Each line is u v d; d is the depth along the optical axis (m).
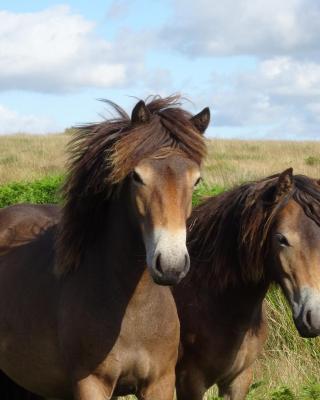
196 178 3.78
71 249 4.26
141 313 4.09
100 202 4.22
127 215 4.00
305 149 32.53
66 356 4.19
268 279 4.74
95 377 4.13
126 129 4.04
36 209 5.53
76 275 4.27
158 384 4.22
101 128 4.18
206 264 4.96
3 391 5.30
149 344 4.12
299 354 6.99
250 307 4.89
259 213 4.54
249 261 4.62
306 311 4.12
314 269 4.20
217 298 4.89
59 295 4.31
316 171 21.19
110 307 4.09
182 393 5.04
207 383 5.03
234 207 4.88
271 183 4.68
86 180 4.19
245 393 5.12
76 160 4.30
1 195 11.78
